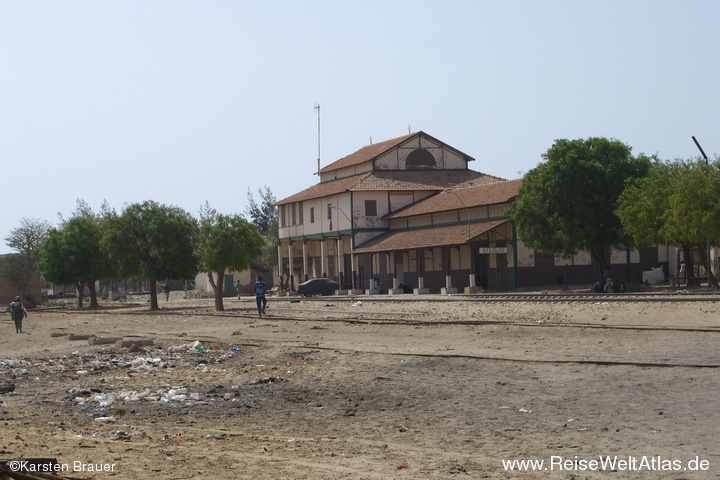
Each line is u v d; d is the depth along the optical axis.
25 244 107.00
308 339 32.22
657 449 12.34
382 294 77.38
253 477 11.22
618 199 55.22
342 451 13.02
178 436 14.70
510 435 13.92
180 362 26.97
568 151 58.06
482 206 69.75
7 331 47.62
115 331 42.16
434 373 21.77
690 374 18.58
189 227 64.81
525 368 21.44
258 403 18.47
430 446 13.30
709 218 47.66
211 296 98.25
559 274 67.12
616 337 26.30
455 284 72.50
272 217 145.50
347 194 84.19
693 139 52.88
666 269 69.56
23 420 17.19
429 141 89.69
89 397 20.38
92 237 78.31
